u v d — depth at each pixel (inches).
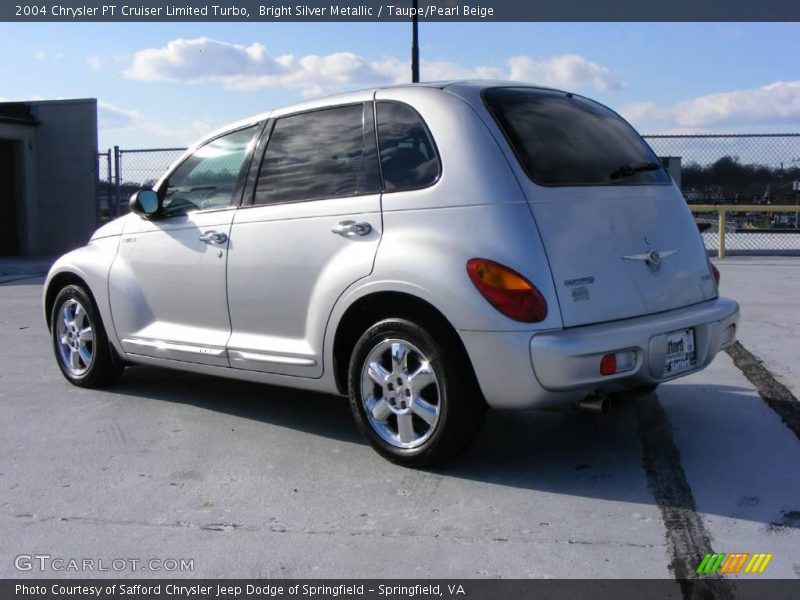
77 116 706.8
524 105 167.8
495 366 147.8
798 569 123.2
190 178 206.8
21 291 470.3
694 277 174.9
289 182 183.5
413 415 163.8
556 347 143.6
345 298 166.1
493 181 152.5
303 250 175.3
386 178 165.9
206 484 161.6
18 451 182.7
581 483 158.6
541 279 146.6
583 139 169.3
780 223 603.8
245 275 186.9
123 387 236.5
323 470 167.9
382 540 135.7
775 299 371.6
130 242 216.5
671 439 182.7
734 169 592.4
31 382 244.8
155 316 211.3
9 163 714.8
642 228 165.5
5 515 148.3
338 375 174.6
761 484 156.0
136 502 153.3
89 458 177.5
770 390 219.1
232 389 233.0
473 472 165.2
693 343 167.2
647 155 183.5
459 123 159.3
